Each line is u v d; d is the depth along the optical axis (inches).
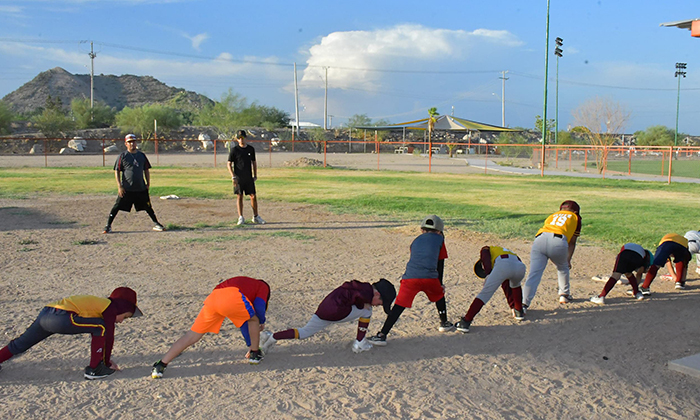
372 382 160.6
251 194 472.7
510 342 197.0
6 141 2063.2
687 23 221.1
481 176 1170.0
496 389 157.4
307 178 1026.7
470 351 187.8
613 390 157.8
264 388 155.5
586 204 629.3
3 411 139.3
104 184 834.8
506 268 205.6
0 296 242.8
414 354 184.2
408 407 144.6
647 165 1886.1
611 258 349.1
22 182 858.8
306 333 183.5
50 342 188.2
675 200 685.9
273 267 311.9
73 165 1359.5
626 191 828.6
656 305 245.4
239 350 184.5
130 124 2518.5
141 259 327.0
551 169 1542.8
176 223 473.1
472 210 567.2
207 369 168.6
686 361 174.6
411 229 451.5
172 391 152.9
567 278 246.2
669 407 147.7
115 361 173.3
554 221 235.3
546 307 242.7
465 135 3447.3
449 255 354.6
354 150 2896.2
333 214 544.7
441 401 148.5
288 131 3061.0
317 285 273.0
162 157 1811.0
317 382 160.1
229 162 460.1
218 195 703.1
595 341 198.7
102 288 260.4
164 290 258.8
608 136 2005.4
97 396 149.1
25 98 5703.7
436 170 1403.8
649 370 172.7
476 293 264.5
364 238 414.0
